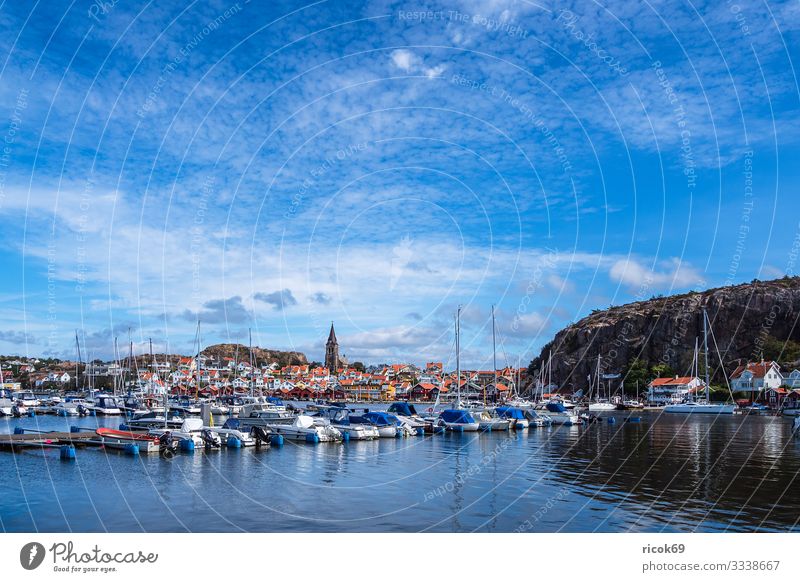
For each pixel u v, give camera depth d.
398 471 32.88
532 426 64.81
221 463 35.03
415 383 168.00
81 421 70.00
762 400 112.38
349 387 172.25
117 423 67.19
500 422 61.06
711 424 71.19
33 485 27.95
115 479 29.52
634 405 116.31
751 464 35.59
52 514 22.72
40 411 80.75
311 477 30.67
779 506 24.27
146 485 28.06
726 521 22.05
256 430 43.09
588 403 119.75
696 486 28.41
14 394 109.25
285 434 47.78
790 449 43.62
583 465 35.41
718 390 121.50
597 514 23.12
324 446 44.59
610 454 40.81
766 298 149.88
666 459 38.06
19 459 35.84
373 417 54.09
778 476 31.11
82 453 38.28
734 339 149.88
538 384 144.38
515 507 24.25
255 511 23.42
